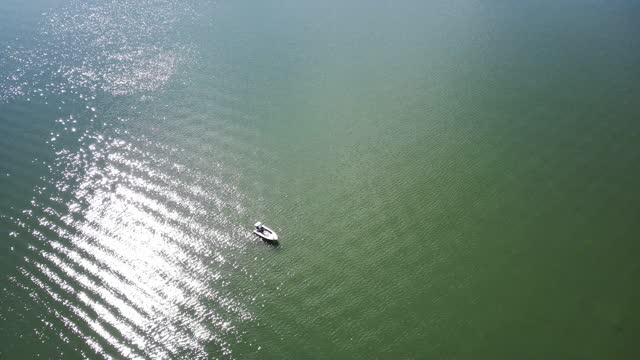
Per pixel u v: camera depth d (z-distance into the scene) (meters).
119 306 65.31
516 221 73.69
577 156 82.62
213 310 64.94
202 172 83.44
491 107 93.69
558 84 97.94
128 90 101.62
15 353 60.16
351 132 89.94
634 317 61.81
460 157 84.19
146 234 74.25
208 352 60.72
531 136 87.00
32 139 90.25
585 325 61.41
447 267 68.56
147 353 60.53
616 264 67.38
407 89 99.19
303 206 77.56
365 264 69.50
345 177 81.88
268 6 129.62
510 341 60.28
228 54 111.19
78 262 70.50
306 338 61.69
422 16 122.94
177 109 96.19
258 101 97.56
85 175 83.25
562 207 75.00
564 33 112.69
